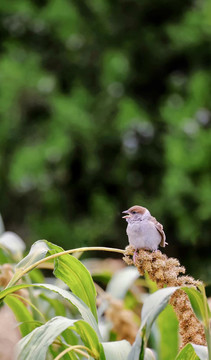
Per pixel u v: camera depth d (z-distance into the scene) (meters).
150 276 2.91
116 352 2.72
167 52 17.66
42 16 17.06
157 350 3.95
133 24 17.81
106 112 16.45
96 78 17.53
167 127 16.70
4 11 17.17
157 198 16.02
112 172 17.02
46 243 3.10
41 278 4.52
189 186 14.98
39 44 17.92
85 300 3.12
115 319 4.02
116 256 16.16
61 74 17.88
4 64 15.93
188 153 15.09
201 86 15.68
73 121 15.73
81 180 17.17
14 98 15.95
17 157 15.47
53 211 16.44
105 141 16.70
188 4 17.95
